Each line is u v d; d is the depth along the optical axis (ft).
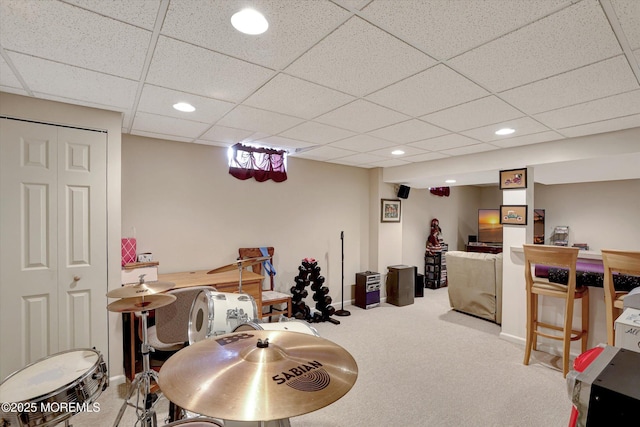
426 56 5.26
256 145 12.64
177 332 8.00
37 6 3.96
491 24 4.34
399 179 16.53
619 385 2.35
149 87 6.66
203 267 12.16
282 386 2.77
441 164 14.35
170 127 9.72
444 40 4.77
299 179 14.87
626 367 2.63
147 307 6.39
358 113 8.17
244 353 3.25
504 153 12.04
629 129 9.11
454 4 3.92
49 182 7.54
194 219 11.96
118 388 8.13
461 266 15.14
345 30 4.54
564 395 8.09
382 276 17.42
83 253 7.93
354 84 6.40
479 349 11.00
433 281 21.12
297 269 14.85
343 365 3.28
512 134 9.98
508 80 6.11
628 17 4.09
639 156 9.53
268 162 13.44
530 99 7.07
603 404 2.33
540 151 10.98
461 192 24.66
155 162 11.16
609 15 4.07
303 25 4.42
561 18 4.16
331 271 16.19
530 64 5.47
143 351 6.48
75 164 7.82
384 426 6.88
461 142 11.13
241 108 7.91
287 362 3.14
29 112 7.29
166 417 6.98
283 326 5.38
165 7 4.01
